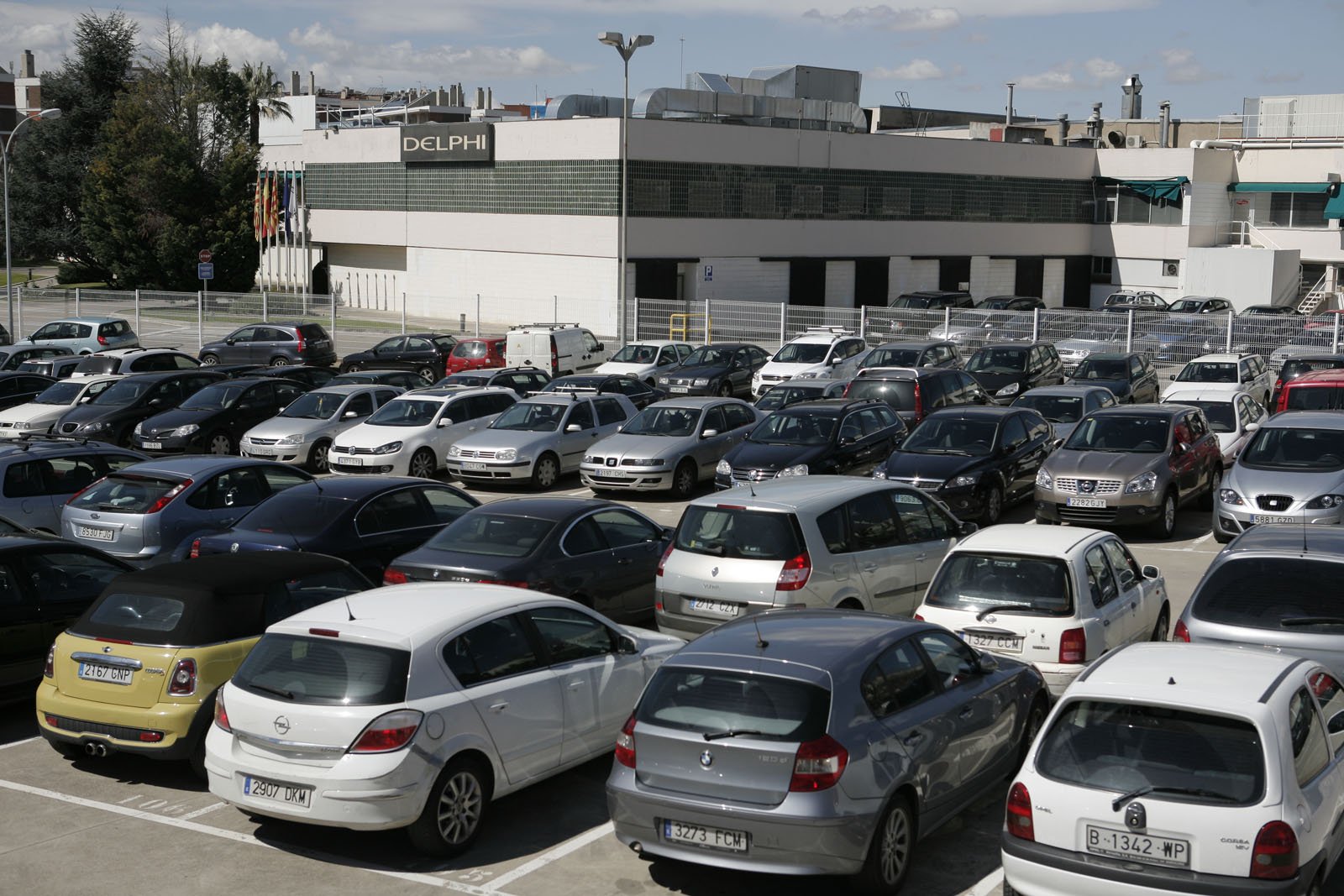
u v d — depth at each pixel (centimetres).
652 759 691
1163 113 6531
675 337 4284
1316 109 5712
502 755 789
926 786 721
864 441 1920
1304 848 572
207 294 4428
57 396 2541
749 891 722
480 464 2108
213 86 6462
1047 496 1712
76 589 1063
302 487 1316
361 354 3644
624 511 1239
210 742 779
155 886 736
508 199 5044
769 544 1091
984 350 2947
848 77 5959
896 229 5453
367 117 6525
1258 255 5241
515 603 838
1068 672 926
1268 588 892
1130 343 3684
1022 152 5838
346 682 747
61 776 920
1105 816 591
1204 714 600
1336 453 1581
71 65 7706
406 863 764
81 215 7188
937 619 971
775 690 680
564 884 734
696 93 4994
